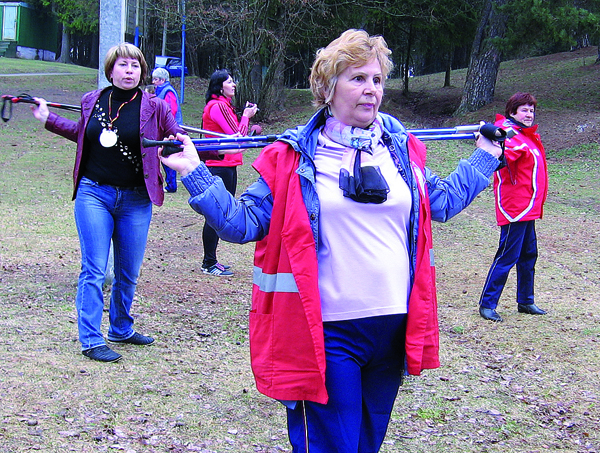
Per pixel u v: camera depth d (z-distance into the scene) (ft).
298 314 7.83
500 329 18.94
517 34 65.16
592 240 31.32
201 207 7.69
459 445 11.87
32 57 167.32
